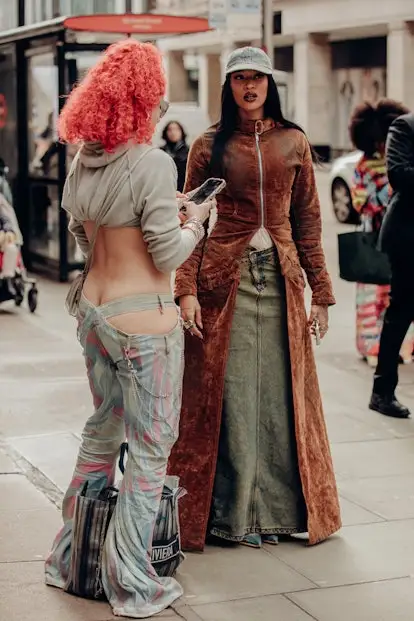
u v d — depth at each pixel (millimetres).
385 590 4445
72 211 4219
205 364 4895
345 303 11648
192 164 4973
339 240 8211
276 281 4945
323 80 36906
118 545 4180
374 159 8219
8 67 14000
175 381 4215
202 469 4879
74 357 8945
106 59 4078
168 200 4070
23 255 14094
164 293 4188
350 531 5148
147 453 4188
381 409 7230
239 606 4266
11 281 11156
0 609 4176
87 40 12852
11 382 8039
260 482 4980
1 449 6398
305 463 4945
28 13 25797
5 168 11312
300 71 36844
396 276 7055
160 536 4324
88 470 4422
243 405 4926
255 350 4945
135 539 4180
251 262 4906
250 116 4887
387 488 5766
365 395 7742
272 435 4980
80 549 4270
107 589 4215
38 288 12695
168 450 4250
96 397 4344
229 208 4918
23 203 14008
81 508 4266
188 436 4898
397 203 6938
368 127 8195
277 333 4961
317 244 5070
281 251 4902
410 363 8820
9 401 7492
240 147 4863
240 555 4844
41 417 7117
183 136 12805
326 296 5055
